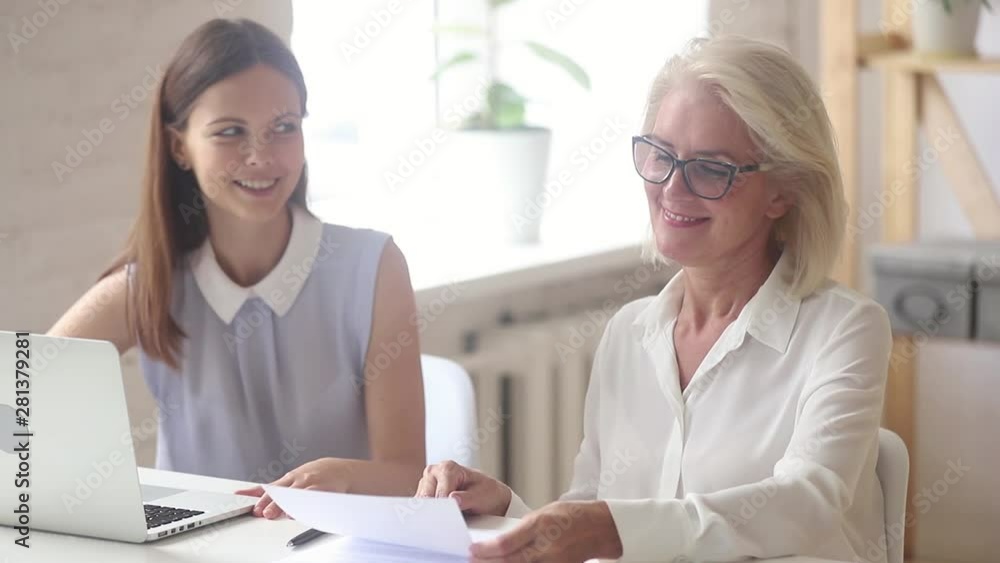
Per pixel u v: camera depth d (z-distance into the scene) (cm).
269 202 218
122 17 261
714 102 175
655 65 401
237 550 162
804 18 415
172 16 270
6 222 247
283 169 219
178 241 226
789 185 178
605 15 398
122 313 227
